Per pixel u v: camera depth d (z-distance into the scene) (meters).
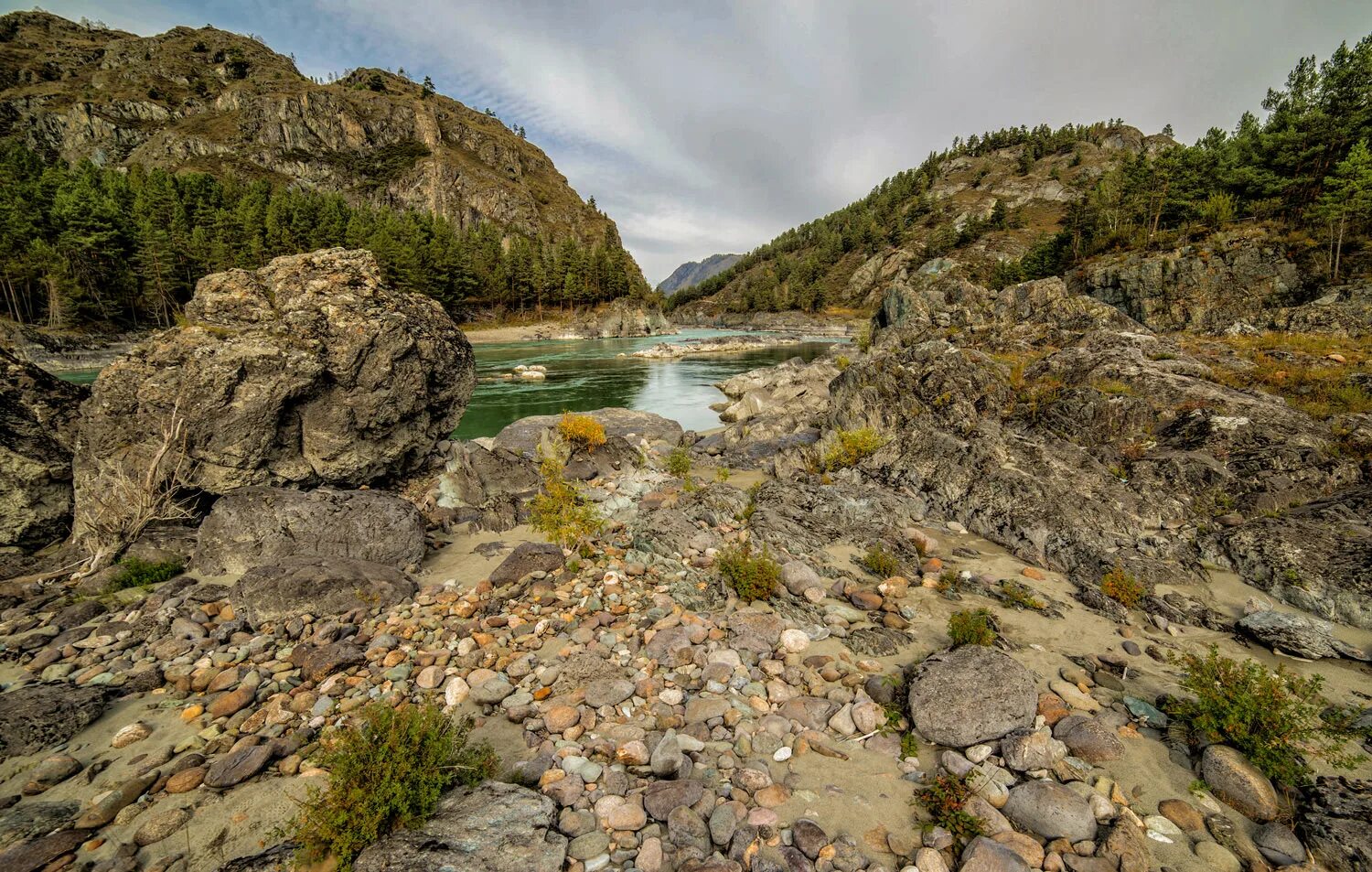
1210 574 11.59
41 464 12.45
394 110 191.12
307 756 6.34
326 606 9.62
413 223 117.88
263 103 161.00
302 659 8.29
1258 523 12.11
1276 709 6.33
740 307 179.50
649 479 18.86
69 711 6.79
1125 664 8.30
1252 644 9.12
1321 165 51.41
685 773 6.11
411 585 10.79
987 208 185.62
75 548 12.09
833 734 6.95
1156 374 20.41
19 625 9.31
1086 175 186.00
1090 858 5.14
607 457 20.78
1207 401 18.23
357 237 97.88
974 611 10.20
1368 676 8.10
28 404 12.57
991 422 18.69
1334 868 4.98
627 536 13.46
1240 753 6.29
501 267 121.88
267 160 153.75
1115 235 70.19
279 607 9.38
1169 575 11.35
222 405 12.63
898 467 17.45
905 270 164.25
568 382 51.72
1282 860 5.14
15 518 12.17
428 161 174.38
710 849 5.25
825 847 5.16
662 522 13.39
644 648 8.67
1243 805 5.71
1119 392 19.70
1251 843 5.37
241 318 13.82
